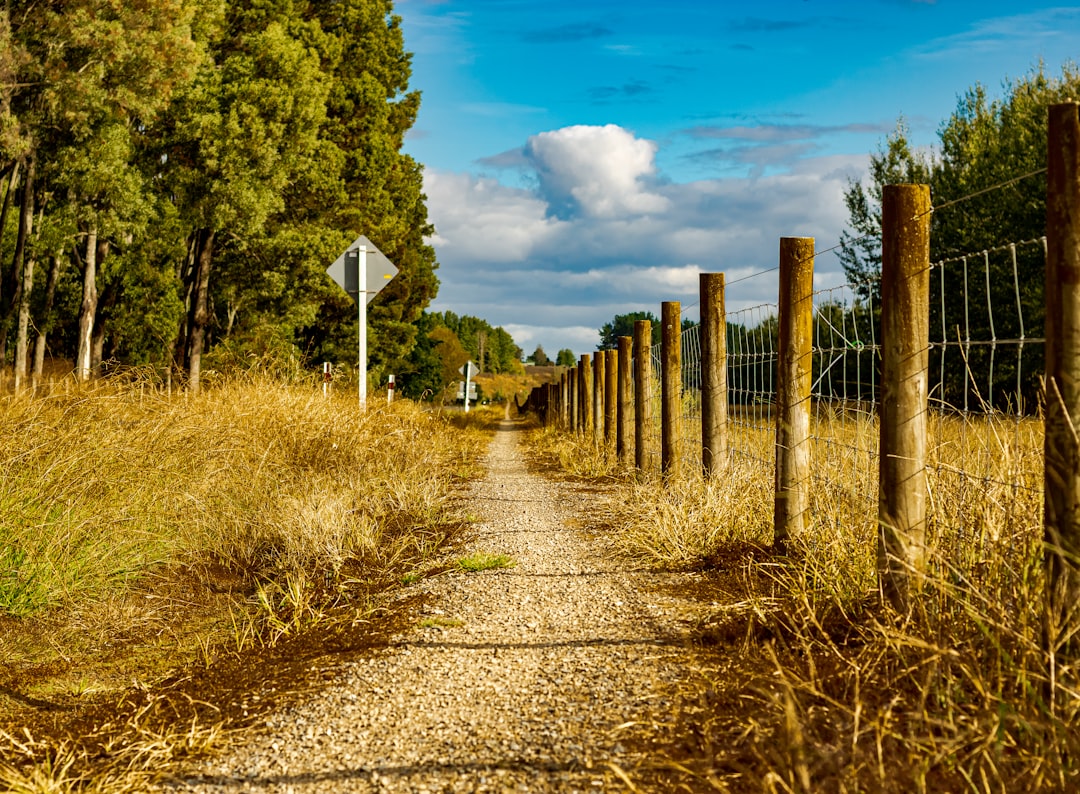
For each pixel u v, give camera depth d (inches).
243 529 322.7
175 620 247.8
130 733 153.9
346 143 1487.5
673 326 421.4
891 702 127.3
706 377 355.3
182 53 1010.7
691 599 222.4
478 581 259.1
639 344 482.6
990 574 150.8
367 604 242.5
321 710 158.7
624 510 377.1
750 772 118.6
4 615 237.5
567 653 183.3
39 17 994.1
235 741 146.5
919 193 177.6
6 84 982.4
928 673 131.1
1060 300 129.4
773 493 282.7
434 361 2593.5
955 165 1025.5
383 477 444.1
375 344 1606.8
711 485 316.5
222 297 1334.9
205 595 272.7
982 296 894.4
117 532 285.0
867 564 195.0
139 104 1005.8
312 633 218.8
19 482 279.1
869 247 1138.0
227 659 203.6
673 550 273.6
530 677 169.8
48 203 1225.4
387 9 1636.3
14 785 126.9
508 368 7721.5
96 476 305.4
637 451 483.8
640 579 250.4
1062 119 128.0
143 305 1306.6
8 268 1302.9
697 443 447.8
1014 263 151.1
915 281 178.1
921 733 121.0
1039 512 159.5
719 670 162.4
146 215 1084.5
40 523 260.8
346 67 1525.6
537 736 139.9
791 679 144.5
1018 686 127.6
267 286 1234.0
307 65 1136.2
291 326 1245.1
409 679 173.0
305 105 1123.9
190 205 1112.8
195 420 414.9
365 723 150.8
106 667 207.0
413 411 713.6
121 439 346.9
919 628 151.5
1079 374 128.8
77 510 279.0
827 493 234.8
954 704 125.2
